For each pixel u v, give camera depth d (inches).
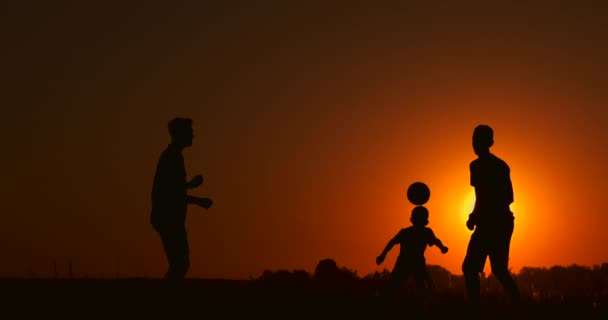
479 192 894.4
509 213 892.0
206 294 1034.7
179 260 843.4
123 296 959.0
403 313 954.1
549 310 976.3
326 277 1299.2
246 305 954.7
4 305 884.0
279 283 1264.8
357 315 931.3
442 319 909.8
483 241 884.6
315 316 911.0
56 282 1130.7
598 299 1053.8
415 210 1078.4
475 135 912.3
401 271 1070.4
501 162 906.1
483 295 1130.0
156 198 845.8
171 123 869.2
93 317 812.0
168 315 831.1
